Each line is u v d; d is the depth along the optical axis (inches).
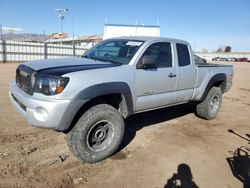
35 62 163.0
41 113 136.3
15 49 1158.3
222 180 144.8
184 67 205.8
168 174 146.5
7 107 254.2
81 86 138.5
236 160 169.9
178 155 171.2
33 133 191.0
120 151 171.0
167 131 215.9
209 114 249.8
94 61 171.6
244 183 143.0
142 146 181.3
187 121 247.4
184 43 210.8
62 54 1333.7
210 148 186.5
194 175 147.5
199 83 225.8
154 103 185.2
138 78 167.6
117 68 158.7
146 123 233.1
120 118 157.8
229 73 264.2
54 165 147.0
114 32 1640.0
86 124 143.9
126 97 161.6
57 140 181.2
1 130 192.5
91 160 151.0
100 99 161.3
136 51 172.6
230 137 211.9
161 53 189.0
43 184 128.6
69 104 135.3
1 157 151.3
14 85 167.8
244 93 457.4
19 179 130.9
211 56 3422.7
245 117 279.3
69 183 131.1
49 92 134.3
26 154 157.5
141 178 140.3
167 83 190.4
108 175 141.1
